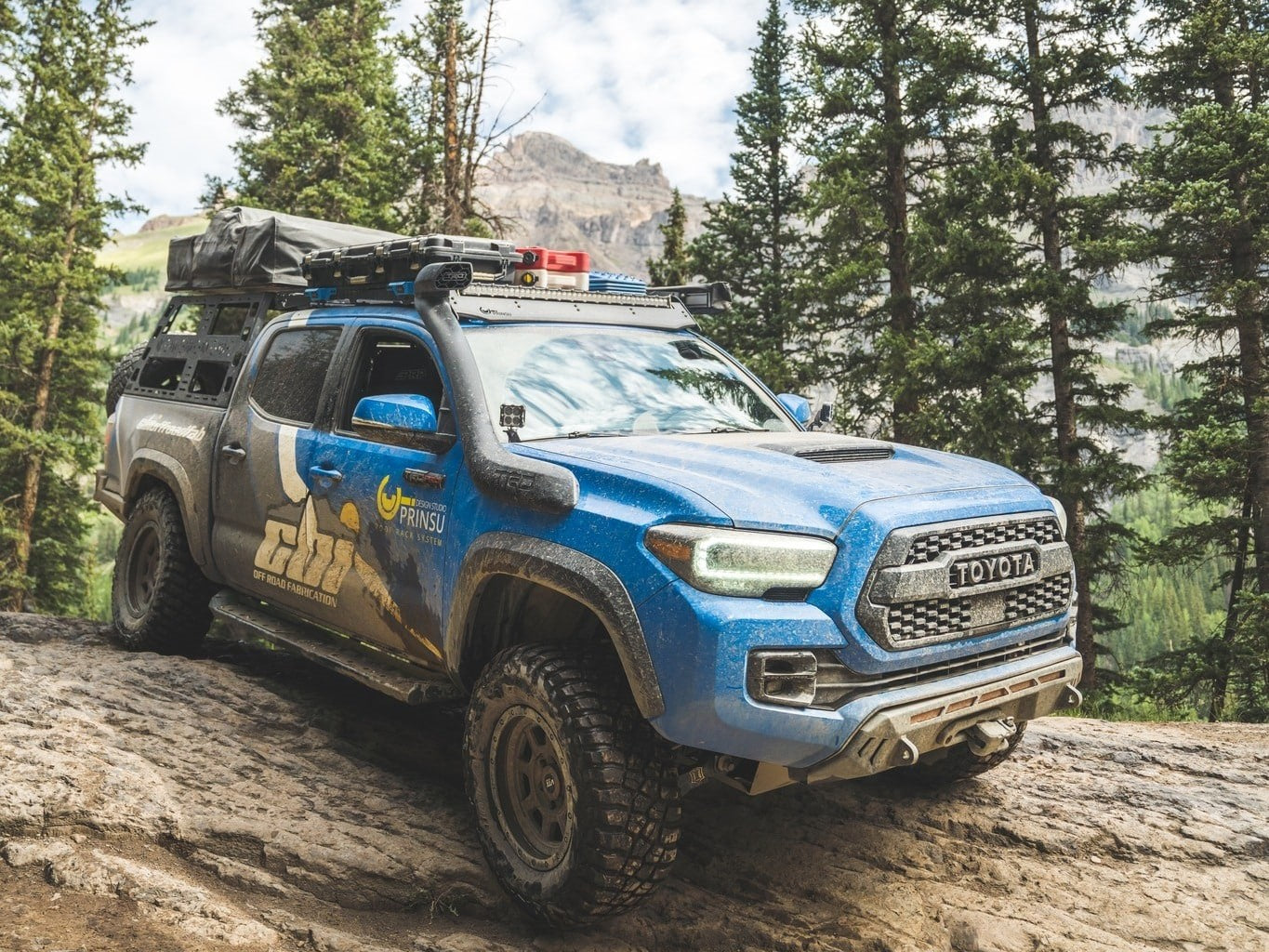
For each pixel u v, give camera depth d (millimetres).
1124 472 22797
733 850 4191
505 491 3643
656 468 3521
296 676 5773
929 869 4125
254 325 5746
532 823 3635
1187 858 4305
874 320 27125
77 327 32469
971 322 24484
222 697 5020
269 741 4660
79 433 33094
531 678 3455
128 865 3453
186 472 5582
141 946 3059
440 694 4109
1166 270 22625
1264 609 19688
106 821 3721
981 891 3986
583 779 3268
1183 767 5398
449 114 22406
